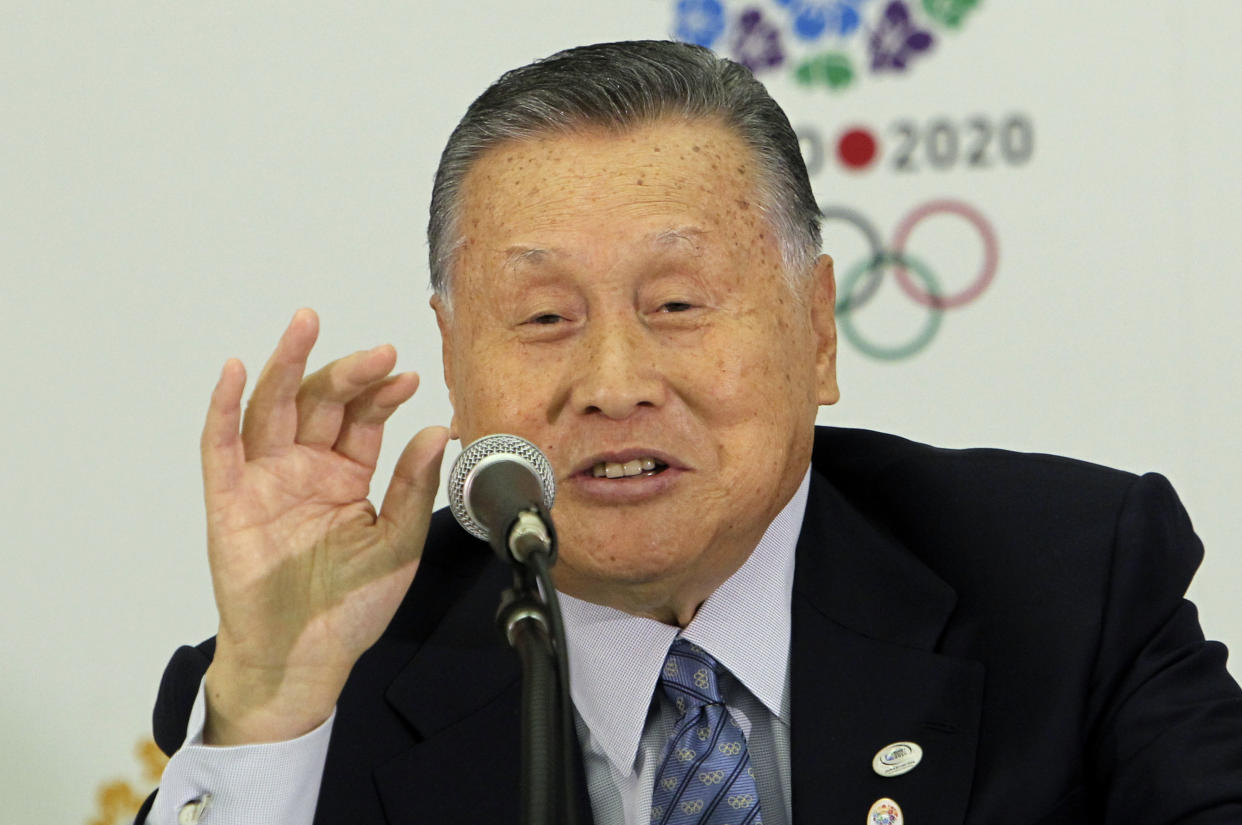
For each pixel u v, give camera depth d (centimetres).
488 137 657
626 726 675
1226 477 999
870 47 1025
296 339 610
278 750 614
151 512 1069
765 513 656
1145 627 686
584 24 1054
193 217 1072
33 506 1072
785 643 688
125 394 1072
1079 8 1009
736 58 1036
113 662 1064
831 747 655
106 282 1074
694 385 628
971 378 1020
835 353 730
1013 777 647
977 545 718
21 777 1060
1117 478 744
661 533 629
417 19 1062
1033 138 1014
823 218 720
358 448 642
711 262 635
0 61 1081
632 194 629
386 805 675
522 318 637
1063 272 1012
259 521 625
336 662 628
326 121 1068
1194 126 1002
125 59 1076
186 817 611
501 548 471
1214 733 647
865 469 784
